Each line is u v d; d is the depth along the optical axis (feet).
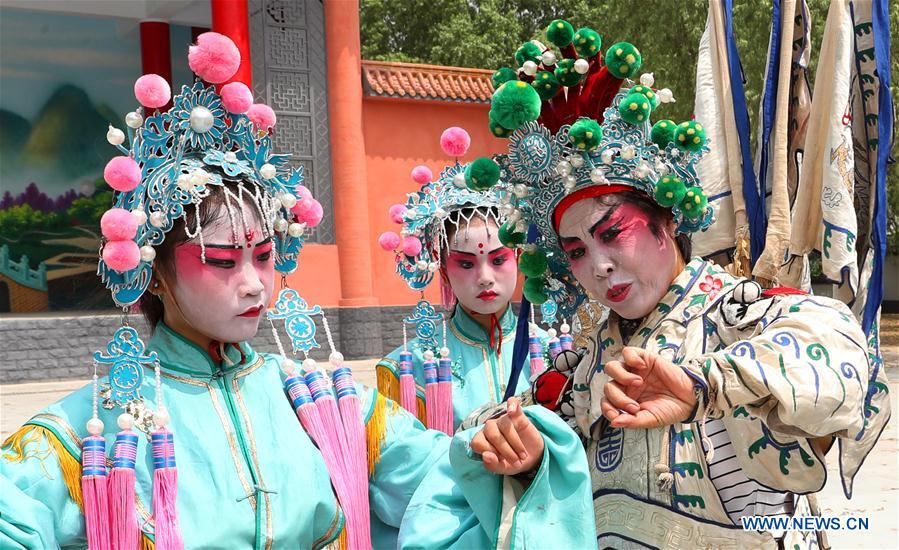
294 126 49.24
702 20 43.55
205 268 6.25
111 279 6.21
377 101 50.44
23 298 67.46
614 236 6.39
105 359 6.15
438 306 51.37
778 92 8.99
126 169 5.98
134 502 5.92
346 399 6.86
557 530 5.92
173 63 67.26
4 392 41.09
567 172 6.35
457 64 76.02
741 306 6.14
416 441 7.09
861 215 9.16
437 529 6.39
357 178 49.26
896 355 43.60
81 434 6.06
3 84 67.26
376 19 81.61
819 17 39.63
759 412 5.49
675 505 6.24
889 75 8.74
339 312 48.70
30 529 5.53
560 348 12.54
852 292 8.70
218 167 6.42
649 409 5.31
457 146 12.38
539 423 6.01
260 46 48.67
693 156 6.53
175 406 6.38
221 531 6.05
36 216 68.23
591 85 6.68
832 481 18.67
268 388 6.75
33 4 61.93
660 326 6.46
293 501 6.27
